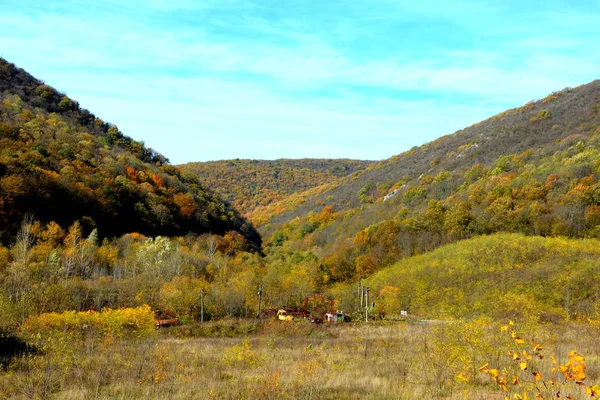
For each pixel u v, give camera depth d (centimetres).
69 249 5262
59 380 1517
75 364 1677
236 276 5591
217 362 1958
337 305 4938
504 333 1562
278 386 1439
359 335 3108
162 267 5462
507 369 1371
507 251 5525
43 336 2170
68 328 2467
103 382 1545
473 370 1429
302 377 1535
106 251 5794
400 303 5000
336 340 2911
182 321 3912
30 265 4159
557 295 3966
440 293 4897
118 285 4566
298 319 4091
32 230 5347
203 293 4344
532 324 2230
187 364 1928
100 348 2133
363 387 1466
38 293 3216
